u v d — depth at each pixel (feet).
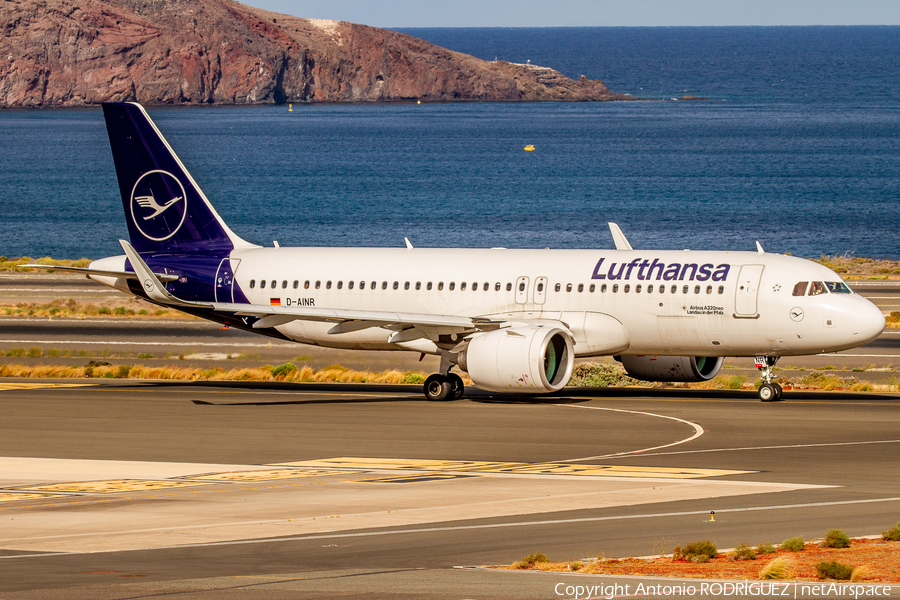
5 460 388.78
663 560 232.94
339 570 226.38
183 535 267.59
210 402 536.42
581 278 542.98
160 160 614.75
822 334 500.33
